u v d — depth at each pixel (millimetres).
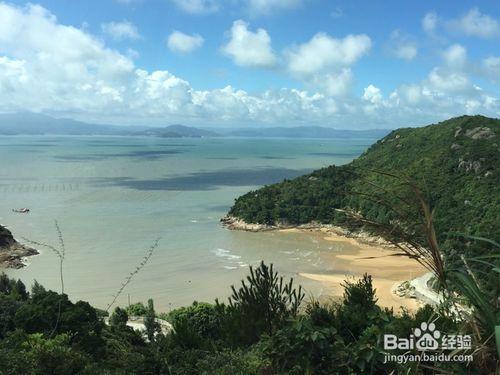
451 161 114562
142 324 48344
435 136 133375
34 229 114312
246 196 137250
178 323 18203
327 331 7148
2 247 92875
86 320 30625
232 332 13883
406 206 4688
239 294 14664
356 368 6664
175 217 133875
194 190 193500
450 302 4980
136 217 132875
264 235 113688
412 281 69812
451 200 100250
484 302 4484
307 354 6984
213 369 10344
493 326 4449
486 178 103875
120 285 75812
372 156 144750
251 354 10922
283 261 90125
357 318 9039
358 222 5023
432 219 4555
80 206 150000
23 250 92750
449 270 4613
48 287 74938
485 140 120125
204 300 70125
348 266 85625
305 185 133250
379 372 6684
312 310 9789
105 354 22625
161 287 75688
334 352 6961
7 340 17359
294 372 6961
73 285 75938
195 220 130375
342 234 110625
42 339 17938
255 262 89625
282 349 7242
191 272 83438
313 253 96062
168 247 100062
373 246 99875
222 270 84812
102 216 133375
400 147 139125
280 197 129000
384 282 74875
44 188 193000
